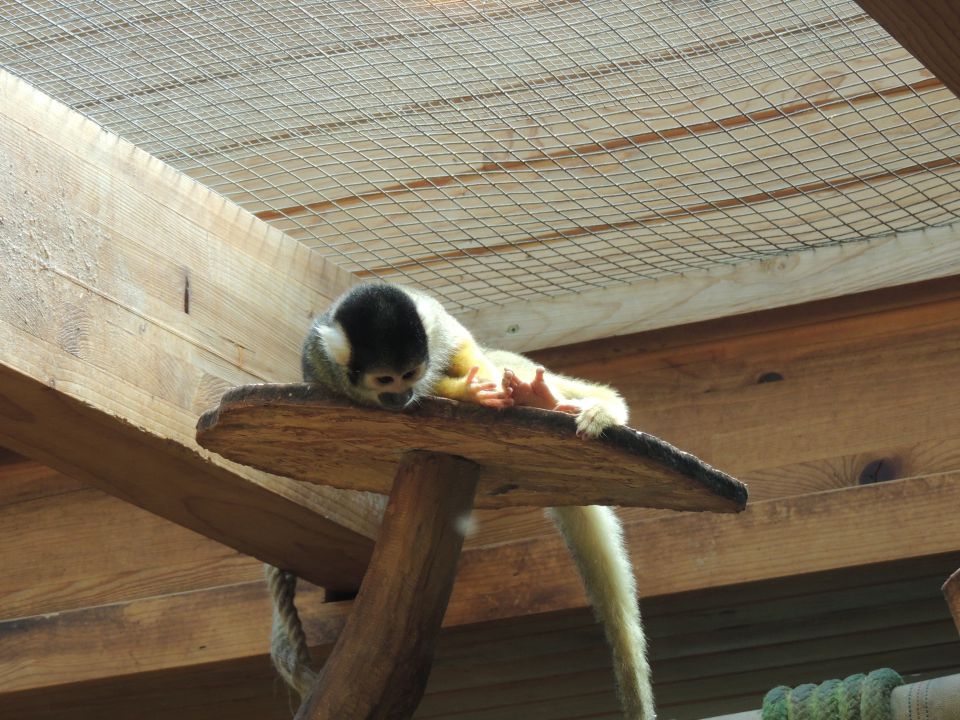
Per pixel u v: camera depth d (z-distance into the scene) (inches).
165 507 243.6
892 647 280.8
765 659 286.2
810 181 253.1
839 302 268.8
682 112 252.2
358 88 246.4
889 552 233.1
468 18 236.5
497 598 254.1
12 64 230.1
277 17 233.6
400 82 246.2
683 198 259.0
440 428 180.4
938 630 269.7
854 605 256.1
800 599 252.2
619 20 239.8
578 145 256.1
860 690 182.9
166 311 228.5
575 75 246.8
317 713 193.6
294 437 189.3
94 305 214.1
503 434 179.3
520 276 280.1
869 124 246.4
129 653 264.8
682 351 280.8
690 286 276.5
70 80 234.1
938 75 164.7
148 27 231.5
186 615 264.7
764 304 267.9
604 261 272.7
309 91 244.8
